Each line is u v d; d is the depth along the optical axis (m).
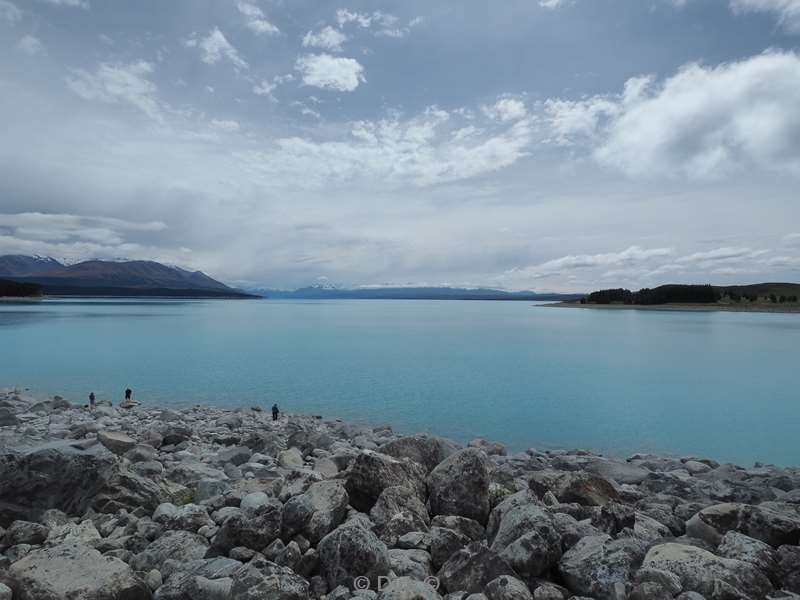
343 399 41.50
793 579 8.13
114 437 19.14
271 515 9.54
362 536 8.66
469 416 36.19
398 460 12.27
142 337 94.31
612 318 196.00
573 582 8.24
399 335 108.62
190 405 38.53
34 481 11.38
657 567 8.12
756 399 43.16
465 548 8.82
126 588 7.67
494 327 138.88
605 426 33.97
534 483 13.20
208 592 7.54
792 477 19.86
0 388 43.41
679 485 16.38
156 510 11.57
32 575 7.66
